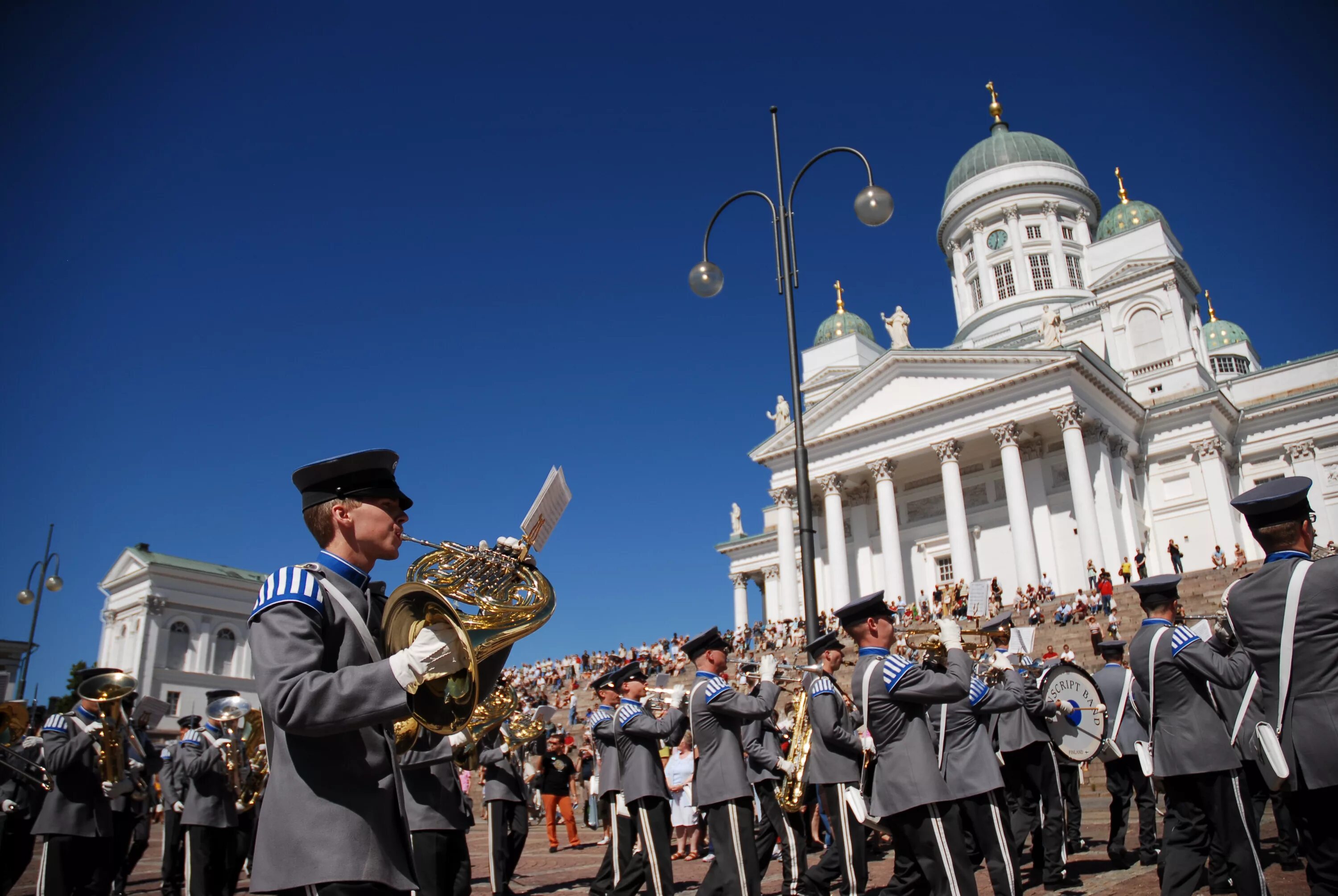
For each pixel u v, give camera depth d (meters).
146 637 63.44
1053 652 27.69
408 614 3.43
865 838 8.74
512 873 11.20
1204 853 6.98
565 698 45.19
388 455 3.94
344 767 3.41
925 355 49.75
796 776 9.31
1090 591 37.81
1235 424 54.62
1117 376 51.00
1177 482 51.91
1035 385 46.41
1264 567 5.36
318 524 3.86
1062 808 9.77
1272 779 4.98
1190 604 33.91
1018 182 70.19
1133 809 17.86
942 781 6.75
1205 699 6.89
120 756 8.90
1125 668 10.79
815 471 53.00
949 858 6.55
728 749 8.52
